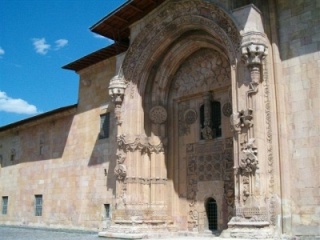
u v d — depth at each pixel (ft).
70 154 97.14
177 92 77.46
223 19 61.31
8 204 117.29
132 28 76.38
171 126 77.36
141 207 71.61
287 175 55.62
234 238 52.11
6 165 122.21
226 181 68.23
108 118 88.58
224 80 70.59
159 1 71.87
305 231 53.52
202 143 73.05
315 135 54.85
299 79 57.36
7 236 78.43
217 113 72.43
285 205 54.54
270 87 57.26
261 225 51.42
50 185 101.65
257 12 58.23
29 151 112.78
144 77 75.10
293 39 58.80
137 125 73.67
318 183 53.62
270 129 55.83
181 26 68.95
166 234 70.64
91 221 87.20
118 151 73.61
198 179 72.49
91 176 89.66
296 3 59.21
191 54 75.31
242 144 55.67
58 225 96.07
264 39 56.39
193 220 71.82
